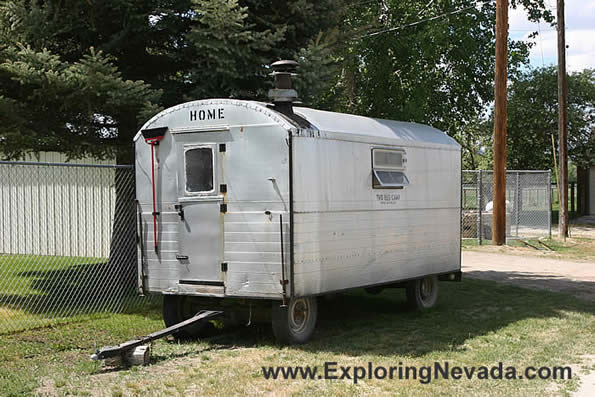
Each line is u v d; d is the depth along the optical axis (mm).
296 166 7637
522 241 20812
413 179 9688
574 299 11445
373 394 6062
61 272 13320
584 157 32594
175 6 11234
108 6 10781
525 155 33562
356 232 8555
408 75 28938
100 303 10797
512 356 7488
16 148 10836
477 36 29531
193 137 8195
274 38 10773
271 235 7680
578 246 20031
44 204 14469
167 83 11969
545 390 6219
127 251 12008
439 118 30656
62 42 11773
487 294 11938
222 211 7988
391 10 27891
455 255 10703
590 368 7012
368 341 8234
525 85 33438
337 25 12656
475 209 24391
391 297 11672
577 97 33000
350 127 8680
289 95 8094
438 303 11055
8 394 6008
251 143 7816
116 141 11992
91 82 9789
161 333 7543
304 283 7727
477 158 50219
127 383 6352
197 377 6598
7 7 10039
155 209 8492
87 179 14281
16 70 9617
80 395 6027
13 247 14664
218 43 10375
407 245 9562
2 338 8367
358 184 8594
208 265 8086
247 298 7902
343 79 26781
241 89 11391
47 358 7410
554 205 39656
